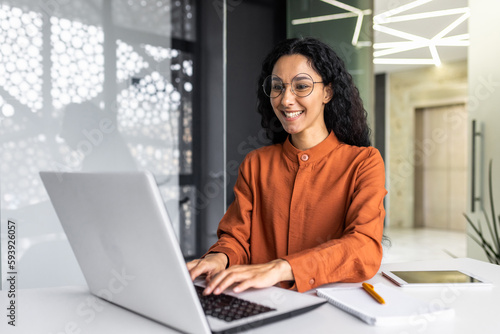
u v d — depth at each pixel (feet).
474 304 2.71
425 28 16.53
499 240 9.72
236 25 10.59
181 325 2.18
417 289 3.08
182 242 10.05
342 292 2.82
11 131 8.14
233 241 3.99
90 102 8.91
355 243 3.19
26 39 8.25
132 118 9.39
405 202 23.95
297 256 3.00
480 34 10.87
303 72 3.75
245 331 2.20
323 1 10.32
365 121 4.35
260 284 2.73
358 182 3.75
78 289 3.21
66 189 2.45
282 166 4.11
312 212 3.88
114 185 2.08
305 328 2.28
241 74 10.68
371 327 2.29
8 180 8.11
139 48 9.47
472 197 11.03
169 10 9.84
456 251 16.92
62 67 8.61
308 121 3.80
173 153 9.91
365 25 9.75
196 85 10.18
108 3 9.08
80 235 2.60
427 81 22.84
